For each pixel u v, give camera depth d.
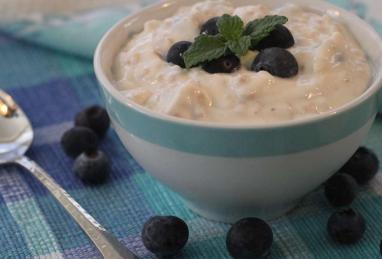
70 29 0.52
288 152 0.35
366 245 0.38
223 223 0.39
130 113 0.36
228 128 0.34
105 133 0.45
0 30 0.54
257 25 0.39
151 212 0.40
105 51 0.40
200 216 0.40
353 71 0.38
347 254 0.37
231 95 0.36
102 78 0.38
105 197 0.41
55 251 0.38
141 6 0.53
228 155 0.35
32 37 0.53
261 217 0.39
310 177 0.36
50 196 0.41
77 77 0.51
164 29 0.41
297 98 0.36
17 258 0.38
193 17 0.41
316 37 0.40
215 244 0.38
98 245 0.37
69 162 0.44
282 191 0.37
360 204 0.40
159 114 0.35
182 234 0.37
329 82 0.37
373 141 0.44
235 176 0.36
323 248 0.38
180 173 0.36
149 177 0.42
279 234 0.38
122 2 0.54
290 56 0.37
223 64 0.37
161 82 0.38
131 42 0.41
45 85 0.50
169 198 0.41
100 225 0.38
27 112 0.48
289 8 0.42
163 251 0.37
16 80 0.50
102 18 0.52
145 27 0.41
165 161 0.36
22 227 0.40
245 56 0.38
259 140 0.34
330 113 0.35
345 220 0.37
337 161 0.37
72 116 0.47
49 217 0.40
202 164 0.35
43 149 0.45
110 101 0.37
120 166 0.43
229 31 0.38
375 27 0.47
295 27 0.40
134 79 0.39
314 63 0.38
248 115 0.36
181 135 0.35
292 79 0.37
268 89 0.36
